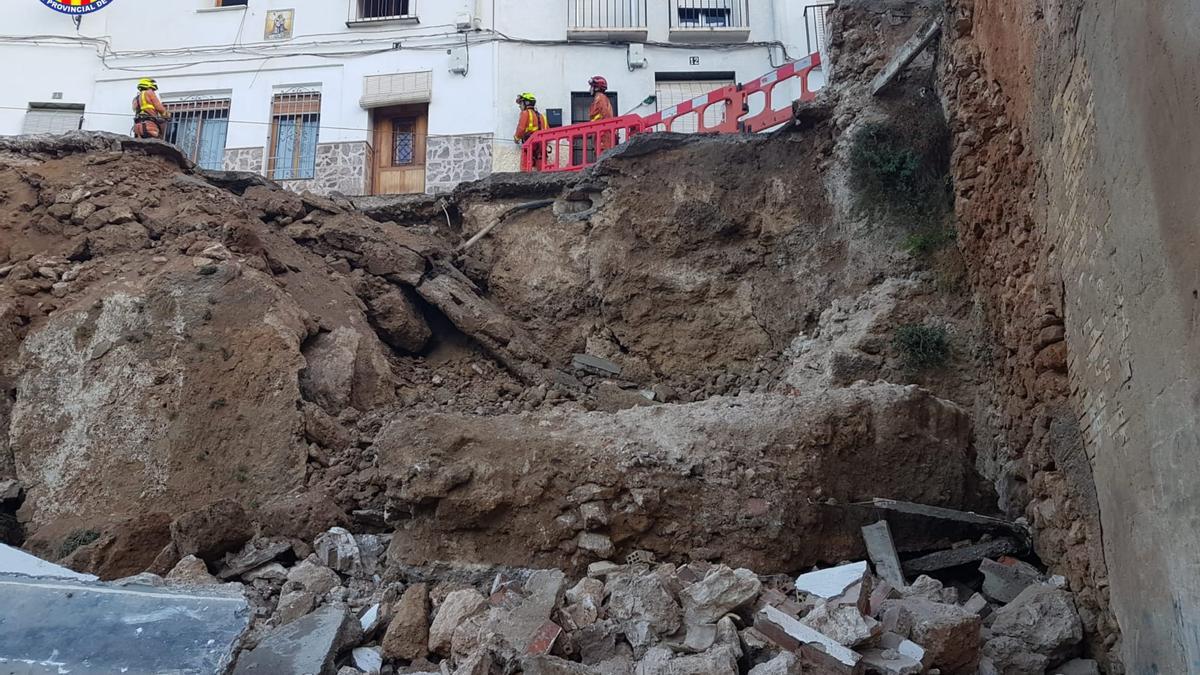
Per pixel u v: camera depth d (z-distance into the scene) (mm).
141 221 10766
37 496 8297
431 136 16406
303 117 16906
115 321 9242
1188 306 3385
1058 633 5406
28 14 17344
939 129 10312
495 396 10953
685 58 16766
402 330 11445
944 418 7320
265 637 5141
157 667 3586
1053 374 6324
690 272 11633
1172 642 3861
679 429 7004
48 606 3893
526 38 16844
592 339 11914
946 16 9680
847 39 11461
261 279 9695
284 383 8914
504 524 6586
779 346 10891
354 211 12523
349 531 7590
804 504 6578
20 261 10320
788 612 5277
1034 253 6801
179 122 16984
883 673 4762
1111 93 4344
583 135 14758
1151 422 3975
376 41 16922
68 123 17000
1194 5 3176
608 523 6465
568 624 5207
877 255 10180
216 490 8180
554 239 12586
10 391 9070
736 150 12086
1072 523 5723
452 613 5504
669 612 5199
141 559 6961
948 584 6805
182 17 17422
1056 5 5586
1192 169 3268
